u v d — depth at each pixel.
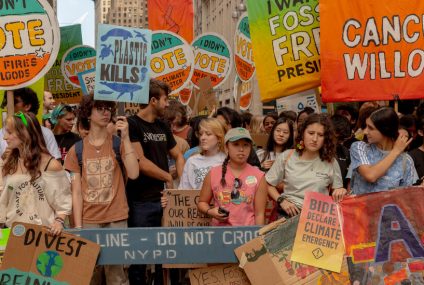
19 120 4.16
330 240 3.97
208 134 5.23
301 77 6.39
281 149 5.99
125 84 4.80
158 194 5.26
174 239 4.01
